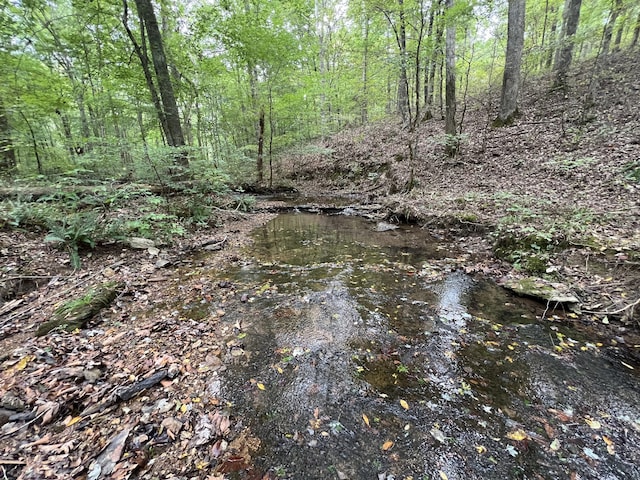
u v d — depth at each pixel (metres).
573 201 6.25
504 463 1.99
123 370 2.74
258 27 11.51
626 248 4.15
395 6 9.05
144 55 8.55
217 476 1.87
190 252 6.25
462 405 2.46
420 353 3.11
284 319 3.73
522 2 10.61
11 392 2.33
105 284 4.27
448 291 4.44
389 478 1.88
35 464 1.86
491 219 6.53
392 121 17.86
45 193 6.87
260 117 13.27
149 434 2.13
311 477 1.88
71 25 12.12
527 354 3.06
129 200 7.54
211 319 3.70
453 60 10.73
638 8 8.88
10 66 9.19
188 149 7.89
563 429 2.23
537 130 10.28
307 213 10.42
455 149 11.12
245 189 14.10
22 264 4.43
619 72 11.62
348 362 2.98
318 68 22.47
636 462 1.97
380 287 4.62
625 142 7.54
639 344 3.11
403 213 8.48
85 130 12.89
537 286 4.18
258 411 2.38
